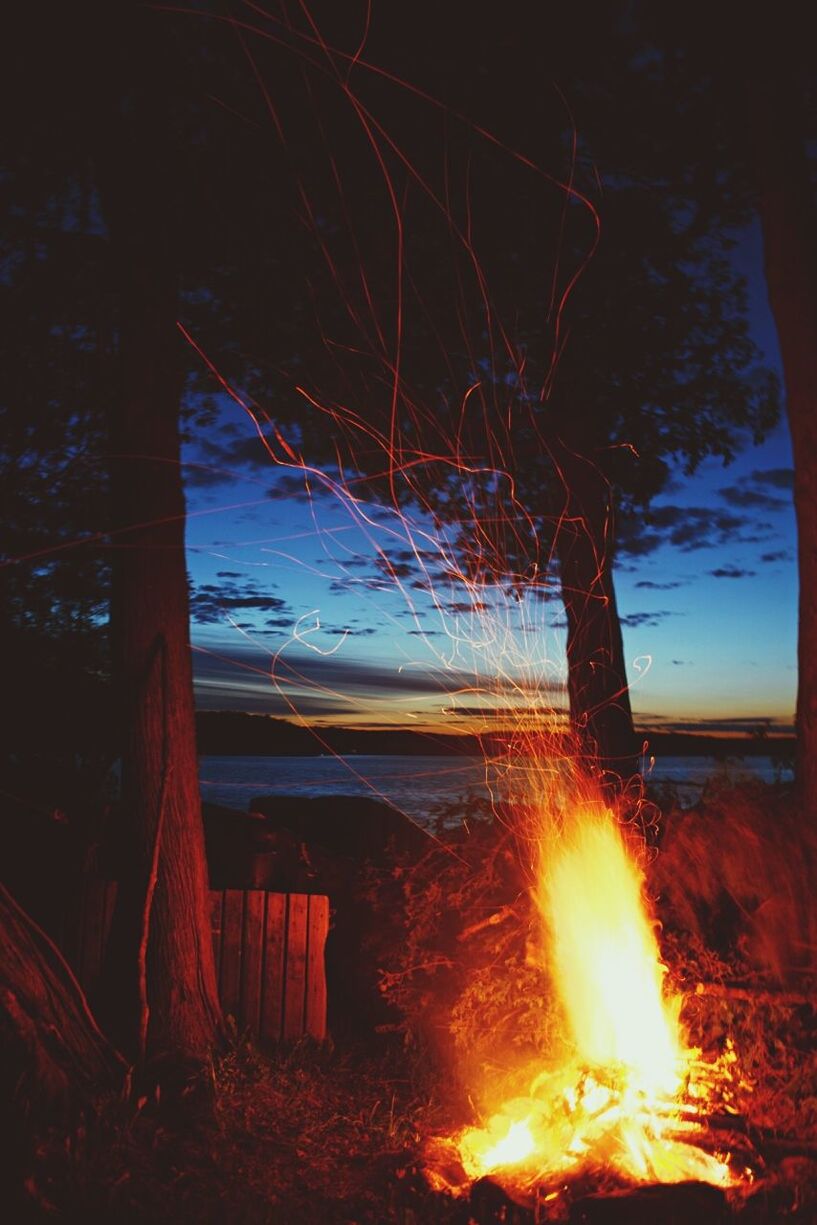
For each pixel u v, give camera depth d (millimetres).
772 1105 5023
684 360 10266
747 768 7680
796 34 7238
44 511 9102
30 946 6055
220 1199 4898
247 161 8734
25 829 8367
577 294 9641
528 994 6289
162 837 6727
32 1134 5055
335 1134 5781
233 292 9469
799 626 7066
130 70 6883
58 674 9172
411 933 7316
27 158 7844
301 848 9094
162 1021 6582
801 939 6273
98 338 8859
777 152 7211
